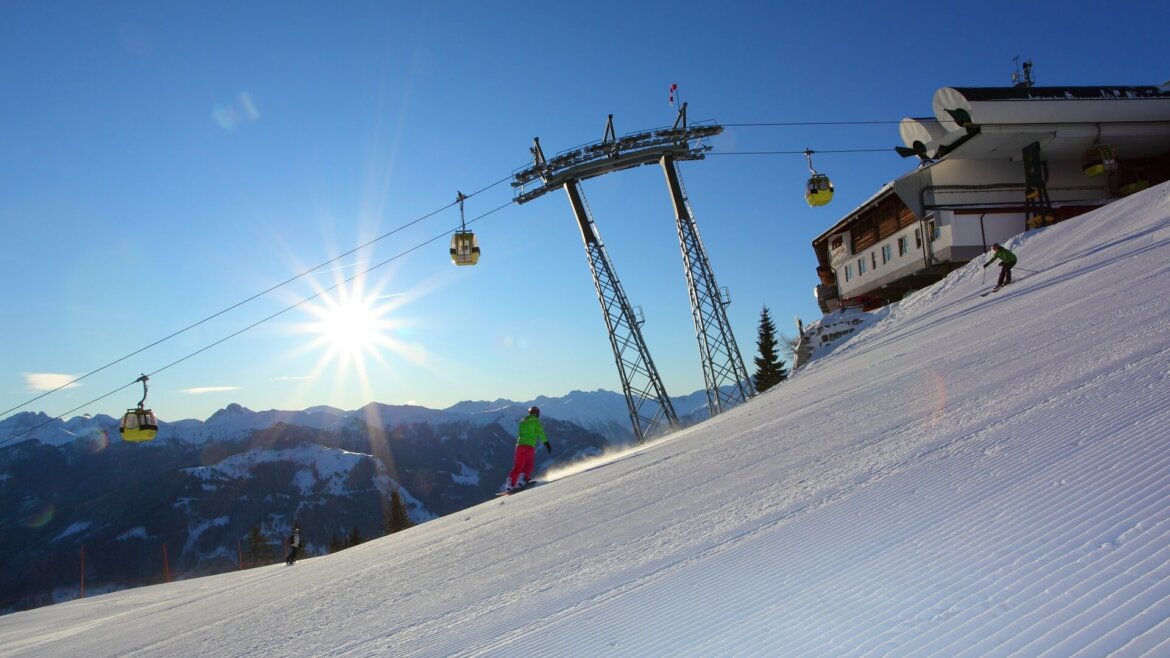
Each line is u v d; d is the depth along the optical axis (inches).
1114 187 1633.9
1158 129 1512.1
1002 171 1659.7
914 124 1627.7
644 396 1505.9
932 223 1684.3
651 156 1482.5
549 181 1525.6
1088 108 1487.5
